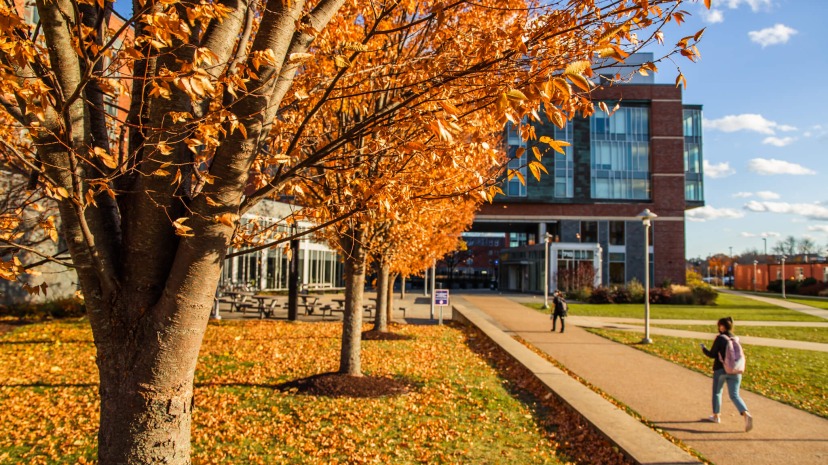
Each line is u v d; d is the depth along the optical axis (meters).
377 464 5.59
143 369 2.88
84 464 5.48
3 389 8.41
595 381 10.11
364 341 14.42
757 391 9.45
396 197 3.65
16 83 2.25
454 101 3.16
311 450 5.94
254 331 16.31
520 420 7.37
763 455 6.09
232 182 2.93
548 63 3.19
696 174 56.00
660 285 48.38
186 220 2.94
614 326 20.09
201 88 2.41
